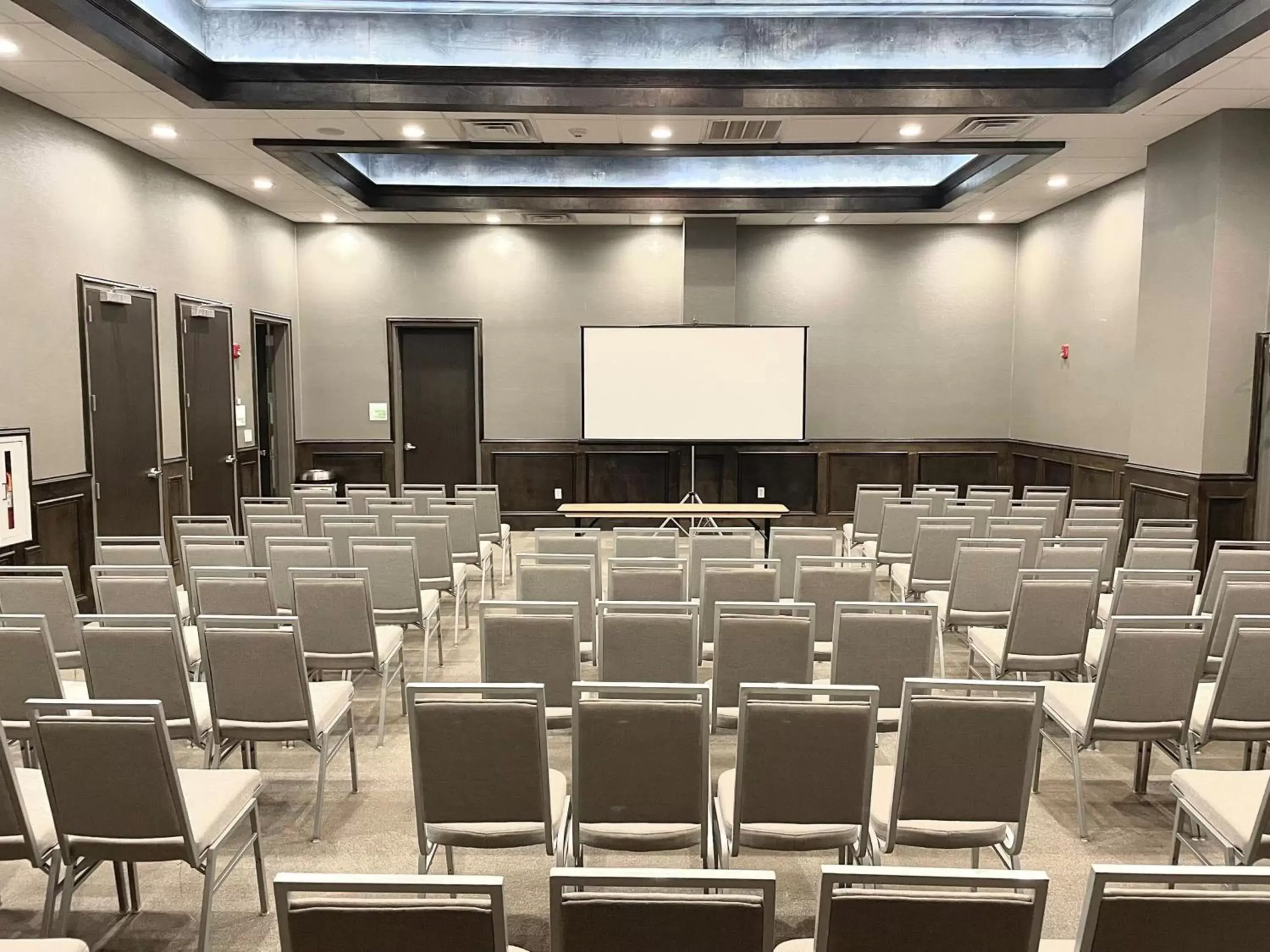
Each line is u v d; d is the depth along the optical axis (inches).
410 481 414.3
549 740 160.4
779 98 228.4
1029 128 255.0
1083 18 231.0
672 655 128.3
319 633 149.4
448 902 56.2
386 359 400.2
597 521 399.9
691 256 382.6
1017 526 213.9
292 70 222.8
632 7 228.1
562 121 245.4
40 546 221.6
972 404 406.3
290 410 392.5
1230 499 252.7
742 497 405.1
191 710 120.4
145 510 271.3
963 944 57.6
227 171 296.0
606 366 375.9
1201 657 118.4
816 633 162.9
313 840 126.3
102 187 250.7
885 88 227.6
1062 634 148.8
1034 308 382.9
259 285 356.8
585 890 98.0
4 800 86.9
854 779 91.5
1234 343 248.5
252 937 103.0
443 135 259.6
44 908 108.1
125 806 88.5
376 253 396.5
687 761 91.5
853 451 406.0
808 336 393.7
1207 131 246.7
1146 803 138.0
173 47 202.4
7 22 172.2
